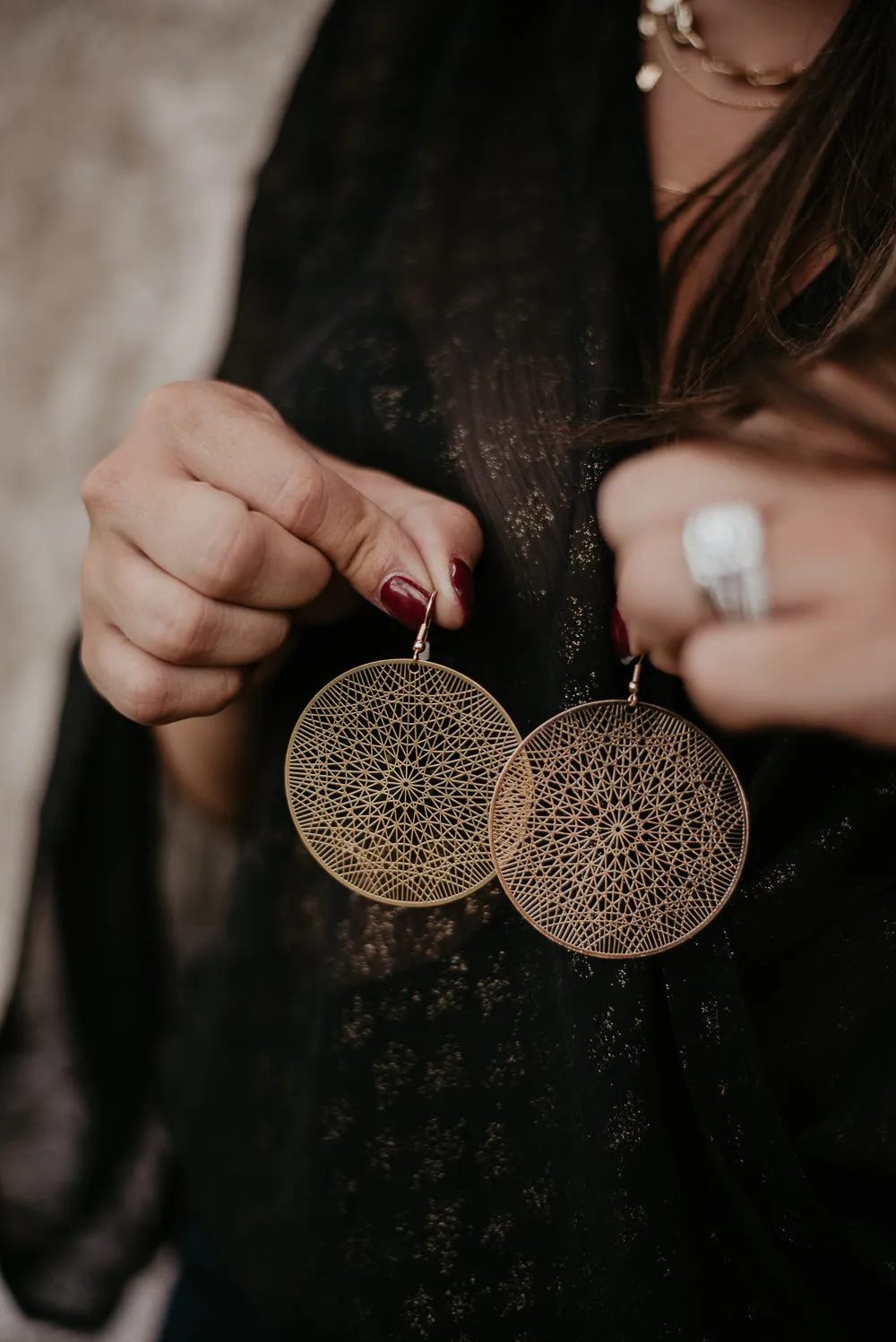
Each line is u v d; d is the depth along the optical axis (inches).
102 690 14.4
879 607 10.7
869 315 11.8
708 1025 13.4
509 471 14.7
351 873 14.6
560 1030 14.2
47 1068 19.3
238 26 46.1
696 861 13.5
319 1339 15.6
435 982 14.7
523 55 16.8
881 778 12.8
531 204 15.8
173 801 18.9
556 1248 14.4
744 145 15.8
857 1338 13.5
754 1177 13.4
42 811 18.8
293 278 19.3
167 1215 20.0
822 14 15.8
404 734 14.4
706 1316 13.7
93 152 45.6
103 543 14.0
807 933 13.4
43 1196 19.5
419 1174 14.8
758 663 10.7
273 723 16.1
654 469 11.3
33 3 46.9
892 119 13.6
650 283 14.9
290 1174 15.5
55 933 19.0
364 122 18.7
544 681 14.4
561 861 13.8
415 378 15.5
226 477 13.6
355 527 13.8
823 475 10.9
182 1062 17.7
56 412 43.7
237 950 16.1
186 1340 16.8
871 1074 13.1
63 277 44.6
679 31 16.2
